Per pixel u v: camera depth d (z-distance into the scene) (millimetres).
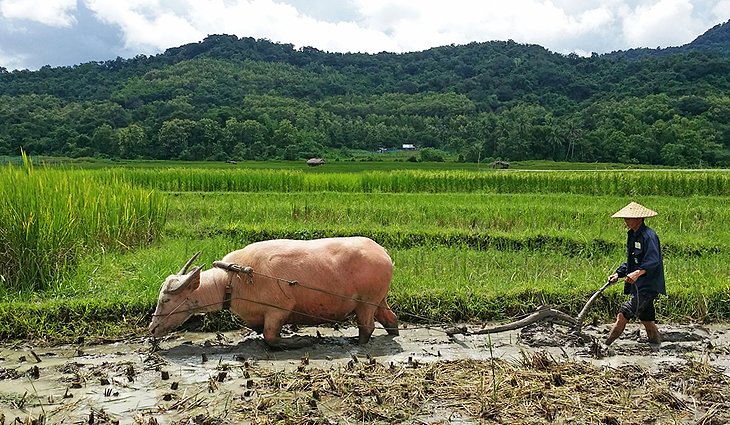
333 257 7164
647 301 7293
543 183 26406
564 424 5152
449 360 6625
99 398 5715
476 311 8477
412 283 9062
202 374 6336
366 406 5410
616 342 7535
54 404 5586
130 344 7367
